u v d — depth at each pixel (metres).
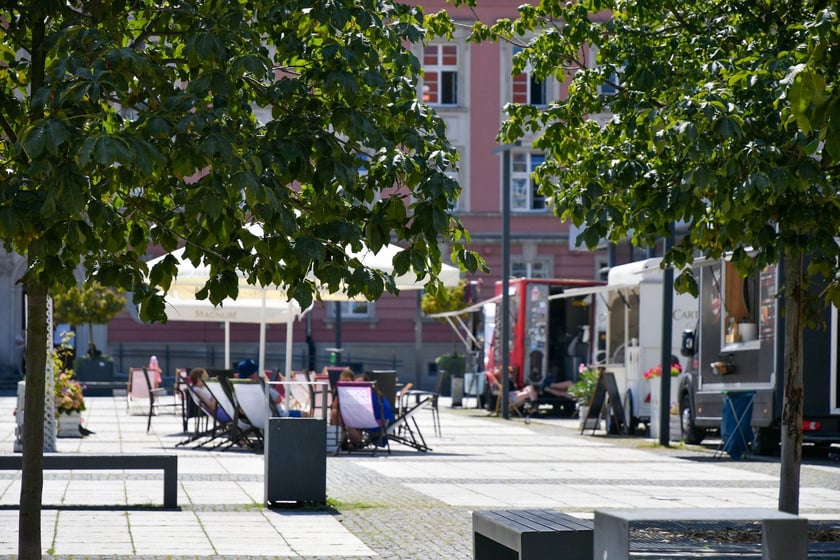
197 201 7.45
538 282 44.28
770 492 18.58
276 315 31.86
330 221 8.55
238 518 14.67
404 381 67.38
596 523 6.39
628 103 13.53
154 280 8.72
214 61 7.88
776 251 11.54
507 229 41.75
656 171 12.31
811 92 6.74
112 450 24.20
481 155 67.25
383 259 22.80
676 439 31.34
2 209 7.23
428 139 8.70
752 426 25.56
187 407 29.39
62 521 14.16
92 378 57.56
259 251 8.56
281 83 8.33
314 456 15.84
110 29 8.54
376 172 8.66
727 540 8.49
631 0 13.83
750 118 11.16
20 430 23.14
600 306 39.50
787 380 12.51
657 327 33.41
